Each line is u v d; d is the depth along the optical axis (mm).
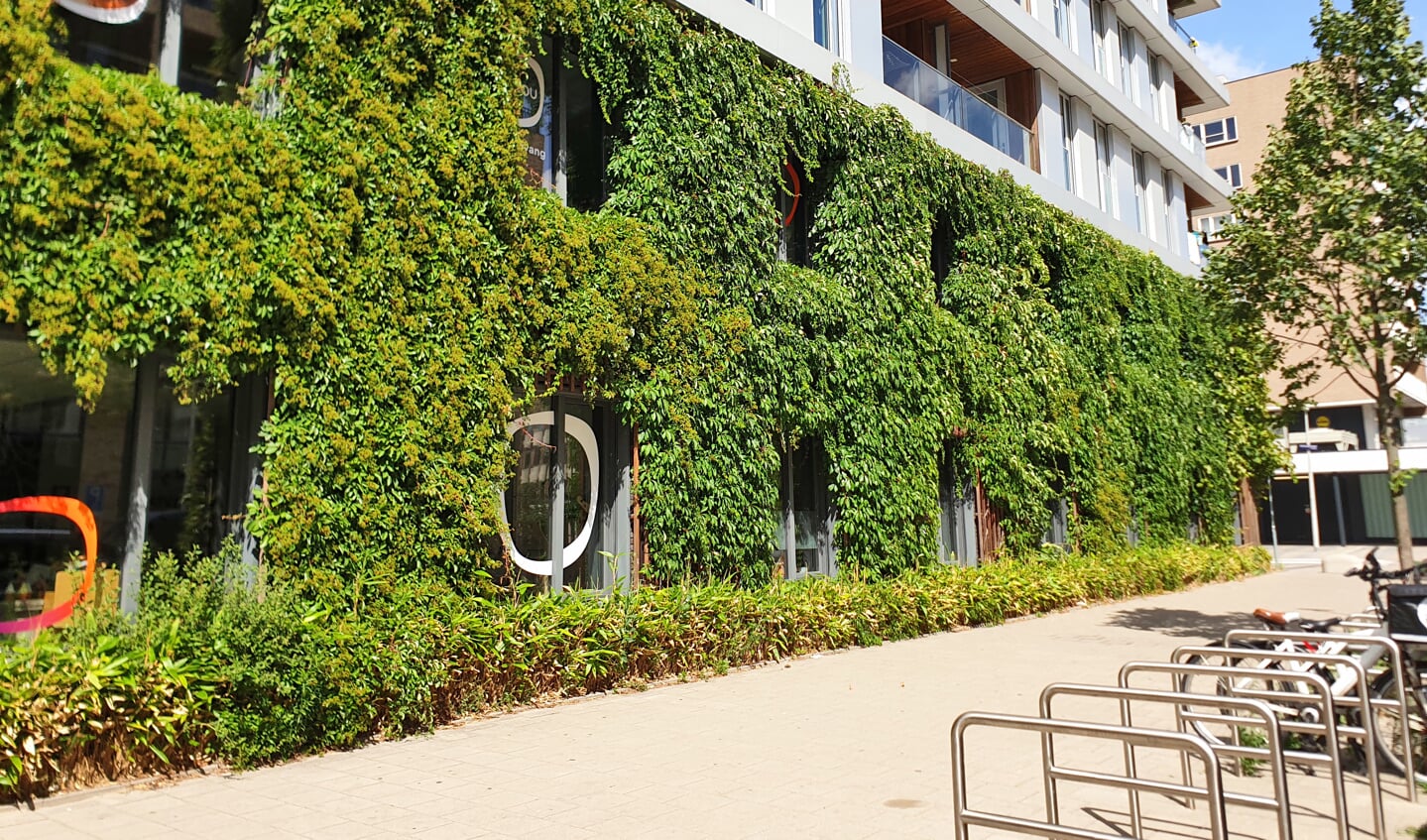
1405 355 9781
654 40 10875
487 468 8312
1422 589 5934
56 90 6262
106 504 6883
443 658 7465
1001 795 5422
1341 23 10211
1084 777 4367
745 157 11734
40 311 6105
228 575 6707
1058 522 17516
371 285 7684
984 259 16375
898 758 6277
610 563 9852
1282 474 25281
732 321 11117
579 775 5898
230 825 4918
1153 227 25125
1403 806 5262
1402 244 9375
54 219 6203
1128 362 20125
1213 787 3492
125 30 7344
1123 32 25219
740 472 11172
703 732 7090
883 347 13516
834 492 12867
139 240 6531
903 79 15984
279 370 7078
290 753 6379
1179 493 20797
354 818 5023
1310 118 10578
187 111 6840
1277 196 10562
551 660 8375
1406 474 9758
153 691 5809
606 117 10609
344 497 7371
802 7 13875
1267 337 11016
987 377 15609
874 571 12852
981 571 14414
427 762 6285
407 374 7777
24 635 6438
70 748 5516
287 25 7625
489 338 8477
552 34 10352
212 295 6738
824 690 8789
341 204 7566
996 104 20734
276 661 6309
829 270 13492
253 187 7031
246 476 7402
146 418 7082
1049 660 10453
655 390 10188
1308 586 20078
